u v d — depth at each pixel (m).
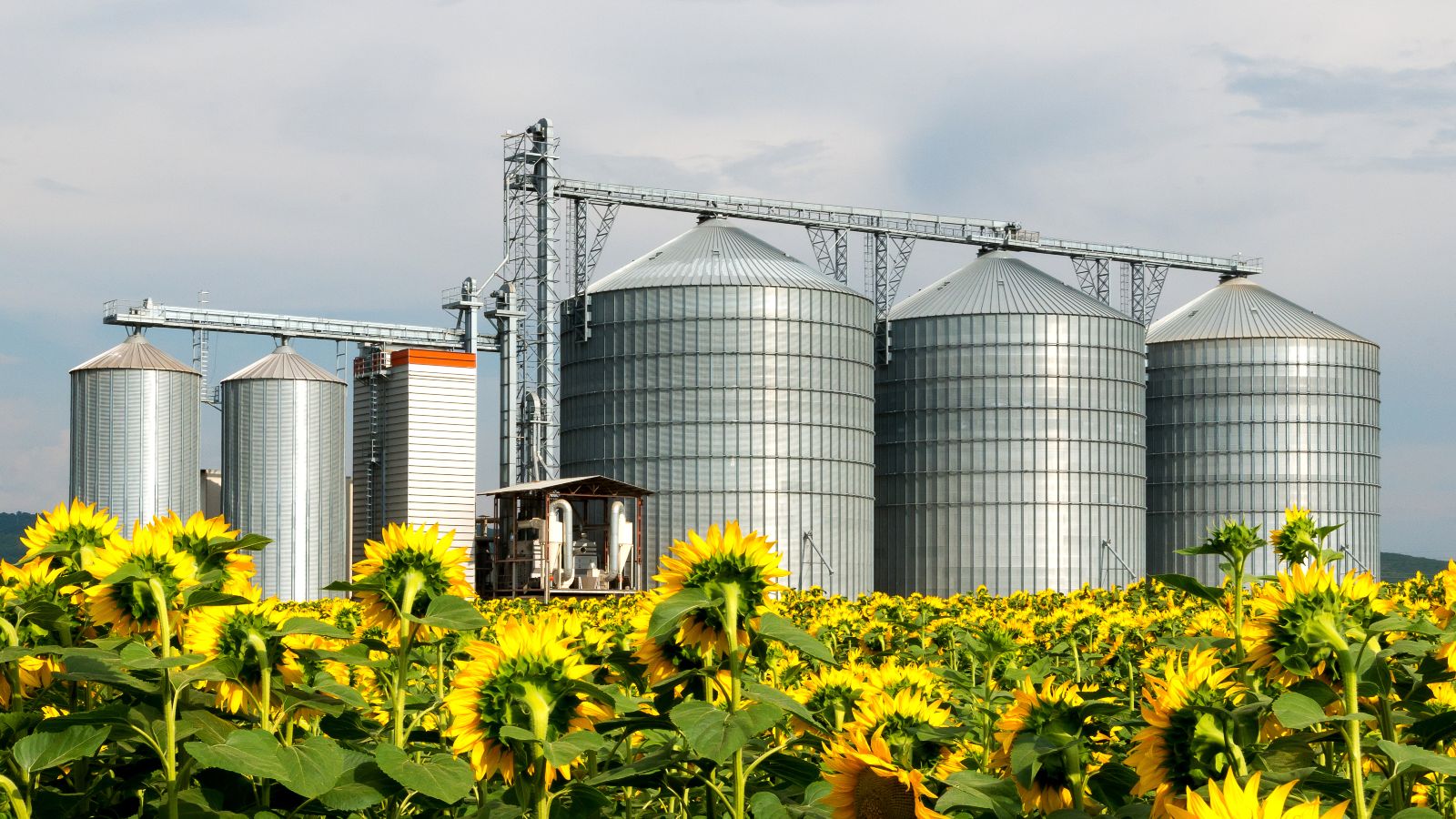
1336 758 5.32
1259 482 108.50
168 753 5.38
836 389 95.06
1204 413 110.31
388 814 5.89
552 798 5.11
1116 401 101.25
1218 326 111.19
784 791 5.75
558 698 5.18
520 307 99.75
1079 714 5.18
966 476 99.75
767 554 5.40
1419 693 5.55
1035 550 98.38
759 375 92.75
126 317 94.00
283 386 93.19
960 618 16.45
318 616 19.45
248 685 6.11
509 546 89.69
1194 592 7.10
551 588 85.06
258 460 93.00
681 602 5.23
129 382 93.50
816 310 94.69
